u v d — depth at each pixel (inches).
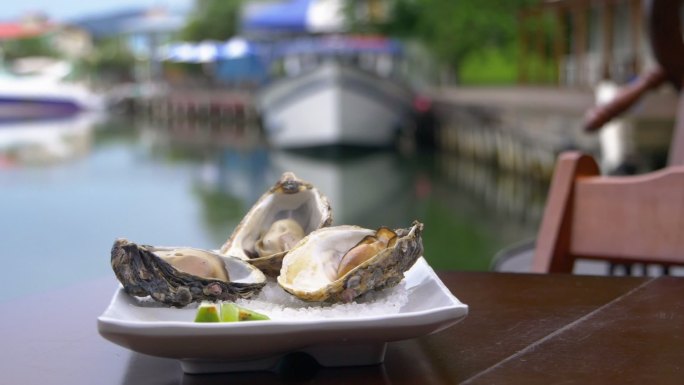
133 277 48.0
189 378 44.5
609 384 42.7
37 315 56.8
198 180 952.9
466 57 1246.3
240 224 58.4
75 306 58.9
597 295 60.4
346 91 1082.7
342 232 51.5
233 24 2352.4
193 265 49.9
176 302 48.4
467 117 1010.1
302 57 1268.5
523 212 708.7
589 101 689.0
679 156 130.0
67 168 1056.8
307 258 50.4
